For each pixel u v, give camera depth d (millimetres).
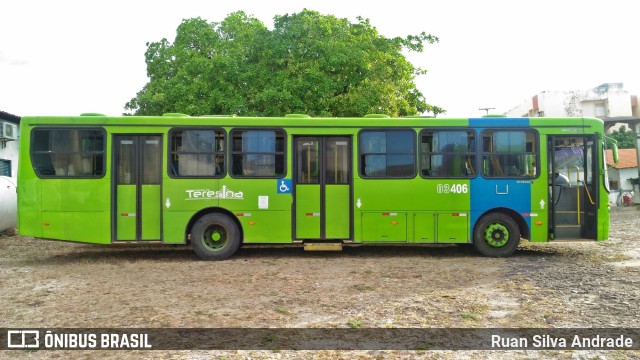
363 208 11133
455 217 11148
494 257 11227
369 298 7469
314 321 6328
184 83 20609
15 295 7820
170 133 10984
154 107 21047
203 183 10992
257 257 11438
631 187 33812
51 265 10633
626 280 8555
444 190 11164
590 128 11266
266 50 18953
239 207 11016
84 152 10859
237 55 19938
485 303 7129
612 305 6934
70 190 10797
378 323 6223
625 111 40594
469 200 11164
